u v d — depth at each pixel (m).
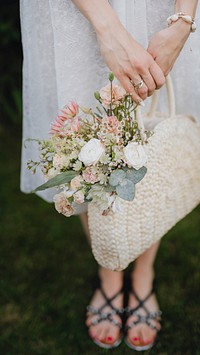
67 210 0.90
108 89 0.89
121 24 0.91
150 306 1.32
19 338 1.31
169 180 1.04
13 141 2.22
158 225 1.06
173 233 1.62
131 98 0.93
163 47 0.94
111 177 0.85
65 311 1.38
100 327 1.29
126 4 0.97
